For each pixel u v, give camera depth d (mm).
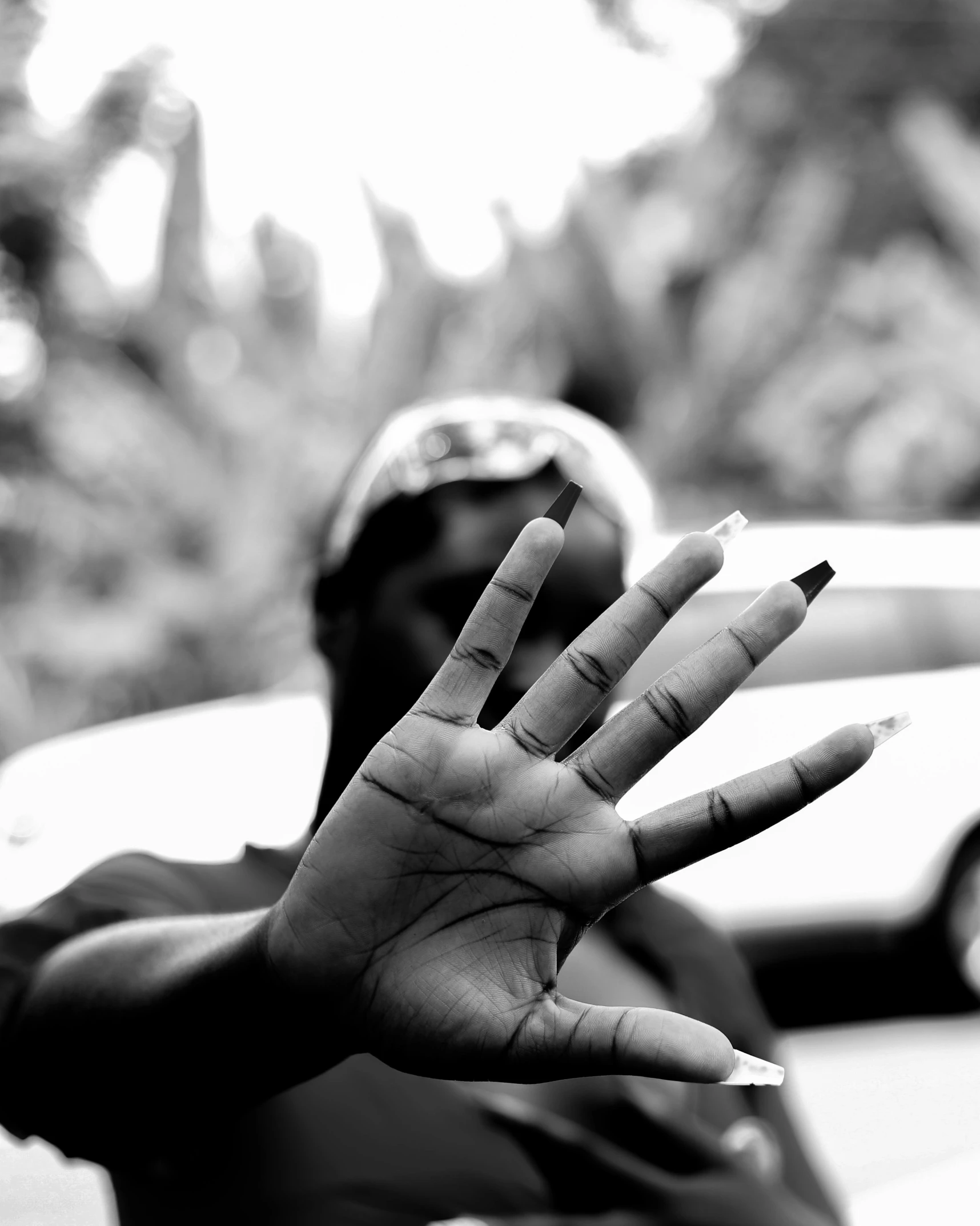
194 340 9734
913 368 11055
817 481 10977
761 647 736
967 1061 4129
